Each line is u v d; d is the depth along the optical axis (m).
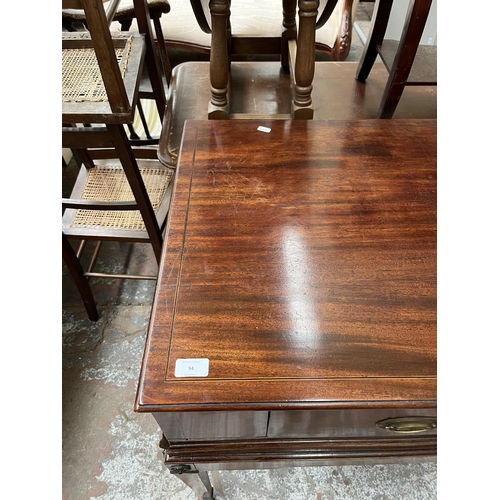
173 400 0.52
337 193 0.78
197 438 0.64
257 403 0.52
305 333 0.57
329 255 0.67
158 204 1.21
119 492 0.99
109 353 1.23
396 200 0.76
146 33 1.14
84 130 0.86
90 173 1.29
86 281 1.21
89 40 0.97
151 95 1.33
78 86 0.86
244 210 0.74
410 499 0.98
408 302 0.61
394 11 1.73
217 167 0.83
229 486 1.01
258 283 0.63
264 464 0.68
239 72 1.46
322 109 1.32
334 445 0.67
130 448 1.06
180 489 1.00
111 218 1.15
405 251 0.68
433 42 1.64
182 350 0.56
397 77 1.07
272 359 0.55
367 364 0.55
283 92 1.36
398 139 0.90
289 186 0.79
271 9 1.90
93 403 1.13
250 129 0.92
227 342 0.56
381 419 0.58
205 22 1.18
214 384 0.53
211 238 0.69
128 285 1.40
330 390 0.52
